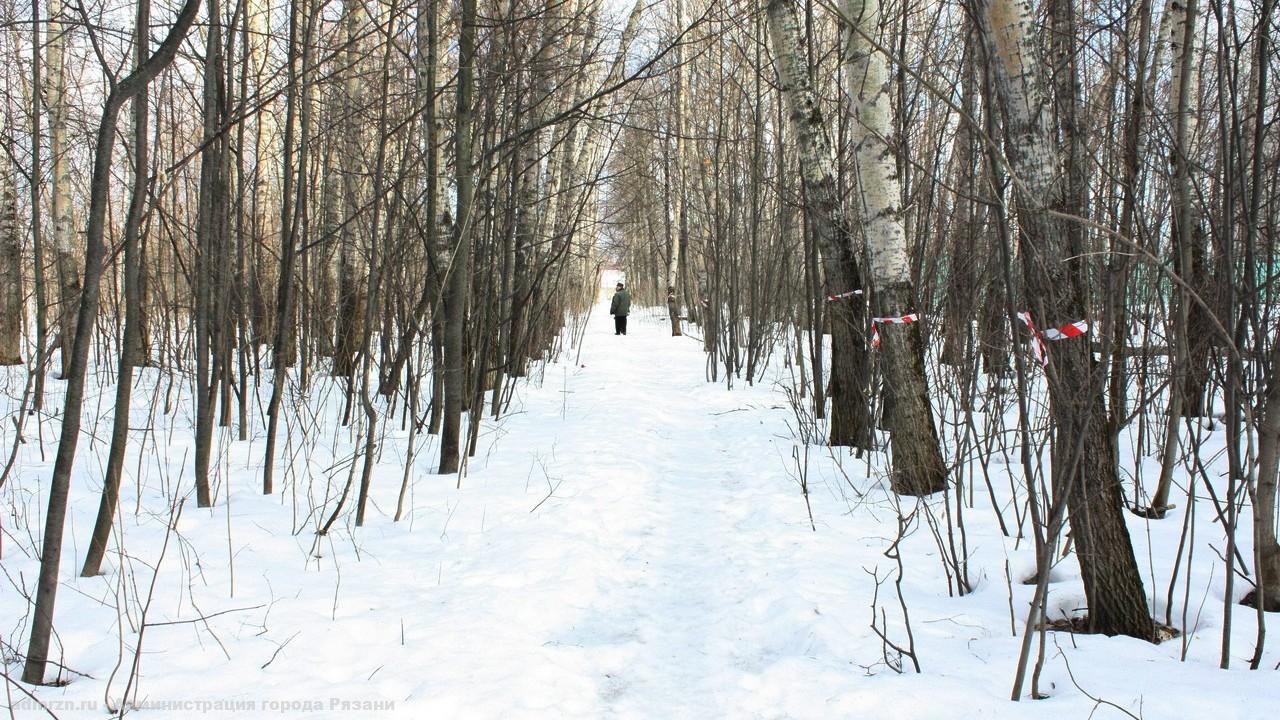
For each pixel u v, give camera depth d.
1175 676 2.54
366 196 8.81
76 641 2.93
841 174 6.76
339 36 6.49
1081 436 2.46
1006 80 2.82
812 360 8.05
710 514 5.25
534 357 13.27
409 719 2.50
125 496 4.96
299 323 9.23
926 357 5.79
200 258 4.79
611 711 2.71
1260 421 3.05
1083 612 3.32
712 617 3.61
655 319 30.77
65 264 10.03
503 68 6.15
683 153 17.05
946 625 3.18
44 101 7.96
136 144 3.18
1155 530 4.21
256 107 3.79
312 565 4.00
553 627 3.45
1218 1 2.55
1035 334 2.88
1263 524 3.16
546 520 4.89
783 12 6.09
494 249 6.81
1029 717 2.34
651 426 8.41
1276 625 3.02
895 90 6.22
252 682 2.69
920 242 5.77
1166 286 3.86
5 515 4.43
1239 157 2.66
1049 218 2.79
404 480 4.84
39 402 6.00
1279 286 3.03
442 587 3.81
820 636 3.14
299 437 6.89
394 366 6.67
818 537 4.48
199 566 3.60
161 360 6.53
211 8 4.70
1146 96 3.52
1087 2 4.58
